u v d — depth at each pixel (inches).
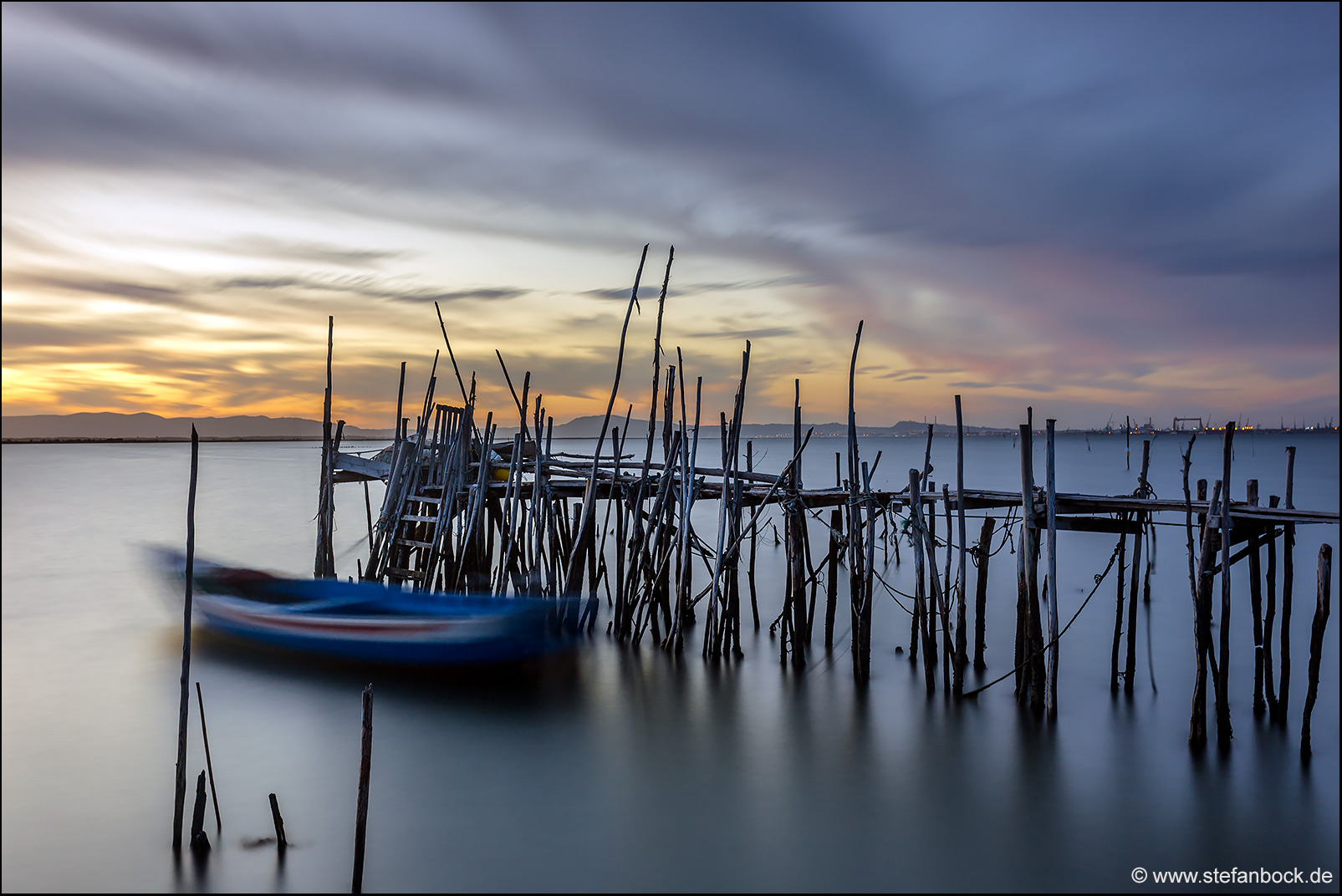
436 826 431.2
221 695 619.8
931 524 628.1
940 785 478.6
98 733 550.0
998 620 861.8
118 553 1258.0
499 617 610.5
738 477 721.0
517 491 756.6
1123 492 2139.5
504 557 756.0
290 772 492.4
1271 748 521.7
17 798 456.8
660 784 479.8
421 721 573.3
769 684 647.1
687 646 748.0
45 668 681.0
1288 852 409.1
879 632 812.0
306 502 2032.5
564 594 731.4
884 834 425.1
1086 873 392.5
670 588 1032.2
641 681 653.9
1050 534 570.6
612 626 780.0
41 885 373.7
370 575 824.3
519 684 637.9
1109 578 1069.8
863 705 599.8
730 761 512.4
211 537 1456.7
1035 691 580.7
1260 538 565.0
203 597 732.7
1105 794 466.0
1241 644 763.4
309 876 382.6
